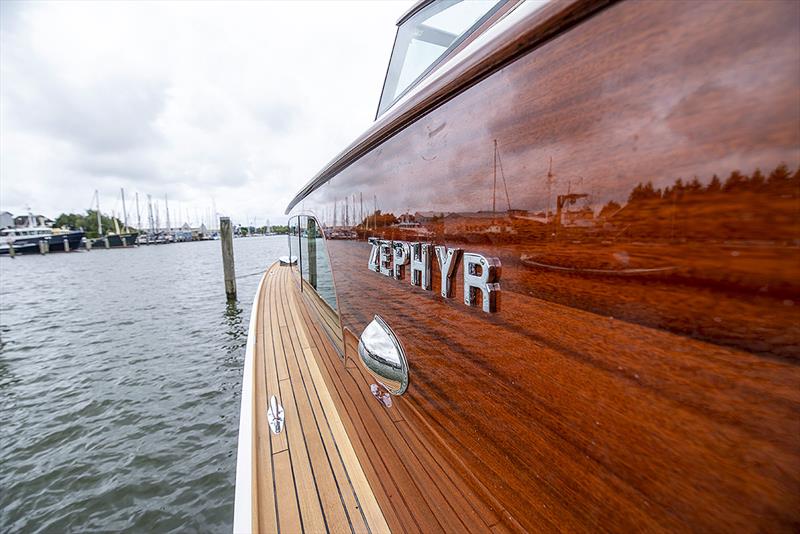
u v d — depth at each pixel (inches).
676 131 18.7
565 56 24.3
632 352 22.3
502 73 29.9
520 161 28.9
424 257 43.3
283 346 133.3
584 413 26.1
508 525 36.0
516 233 30.0
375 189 57.0
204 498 153.6
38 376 267.0
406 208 47.5
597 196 23.1
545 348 28.5
